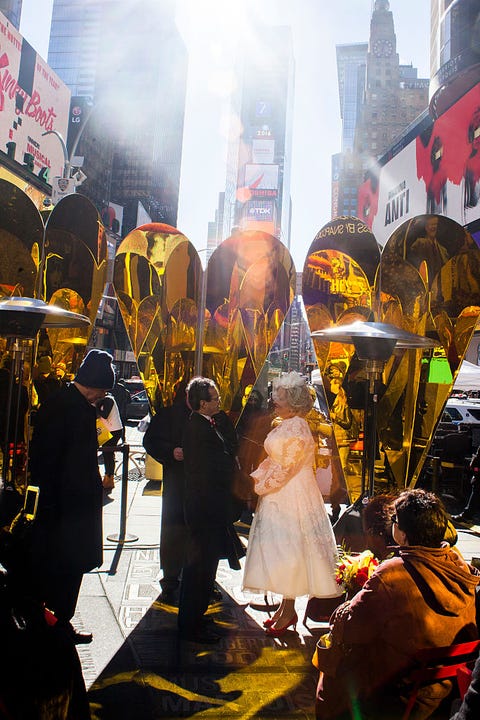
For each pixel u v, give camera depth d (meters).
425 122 43.62
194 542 3.65
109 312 49.00
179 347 6.01
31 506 3.39
